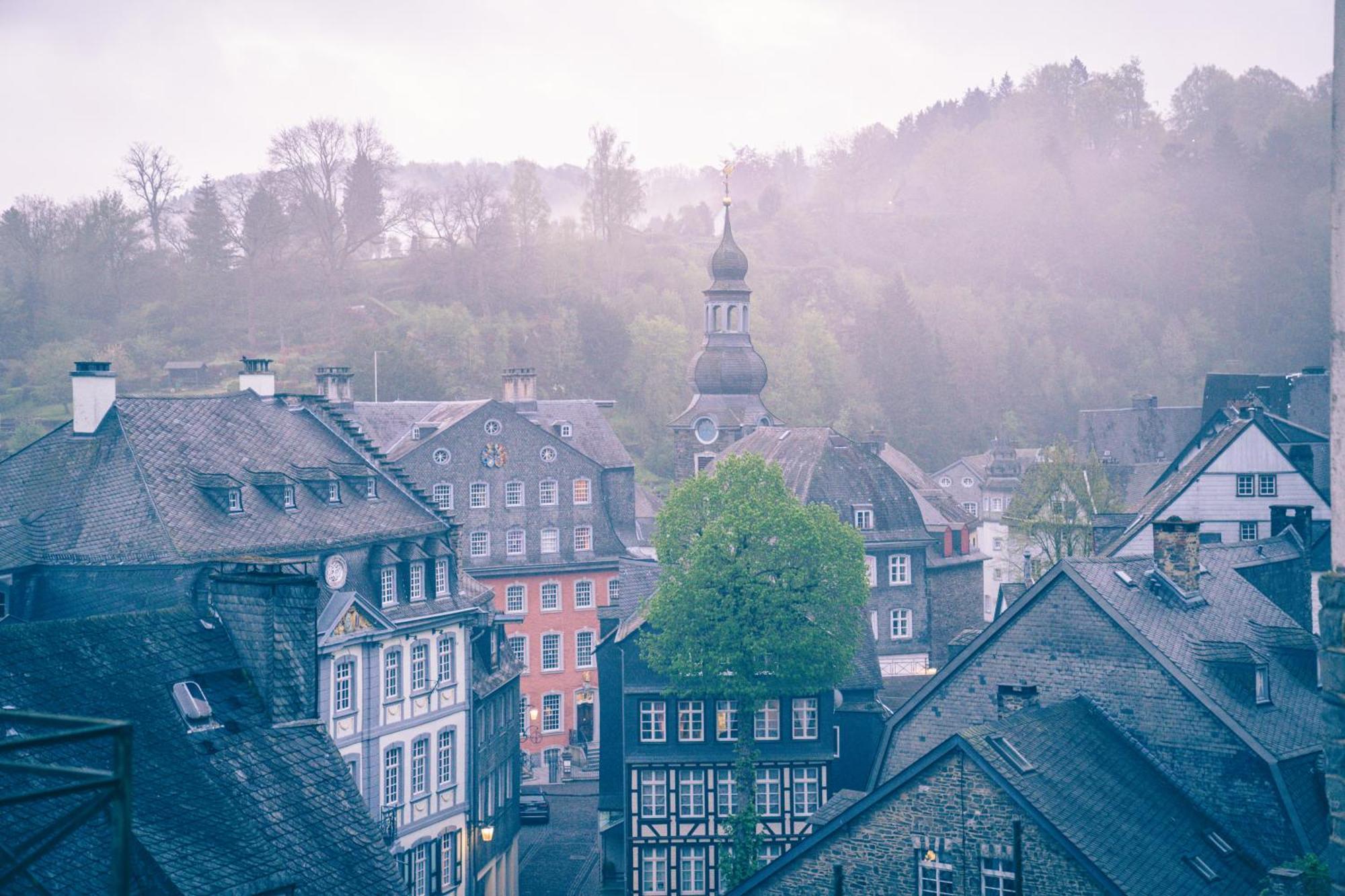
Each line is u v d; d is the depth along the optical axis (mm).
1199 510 75000
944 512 107062
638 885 61188
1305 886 28703
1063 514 98438
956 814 34094
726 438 129375
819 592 55906
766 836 60594
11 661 28828
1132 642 40125
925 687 44062
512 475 102438
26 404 160375
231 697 31938
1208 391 108938
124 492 51625
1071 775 35500
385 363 148875
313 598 33688
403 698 54312
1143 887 32312
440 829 56469
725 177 132000
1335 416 14461
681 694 58406
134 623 31953
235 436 56594
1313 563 68250
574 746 97500
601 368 185125
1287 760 37844
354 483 58625
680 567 58250
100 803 12680
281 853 28188
